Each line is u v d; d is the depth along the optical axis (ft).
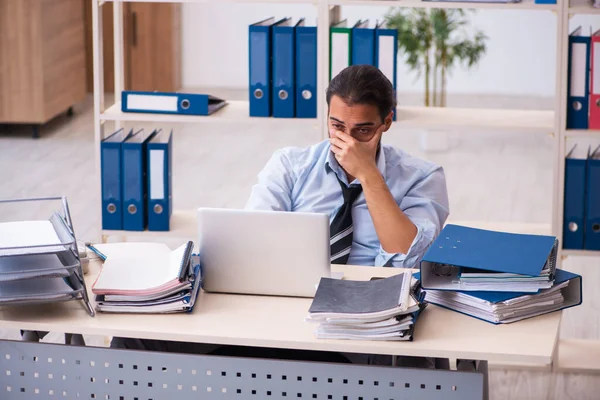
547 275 7.41
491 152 24.44
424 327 7.22
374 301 7.14
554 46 31.24
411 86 32.35
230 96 31.30
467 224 12.90
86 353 7.50
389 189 9.91
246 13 32.37
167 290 7.48
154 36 30.50
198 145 25.11
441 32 22.89
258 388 7.33
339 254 9.80
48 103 25.23
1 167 21.98
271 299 7.89
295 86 12.03
